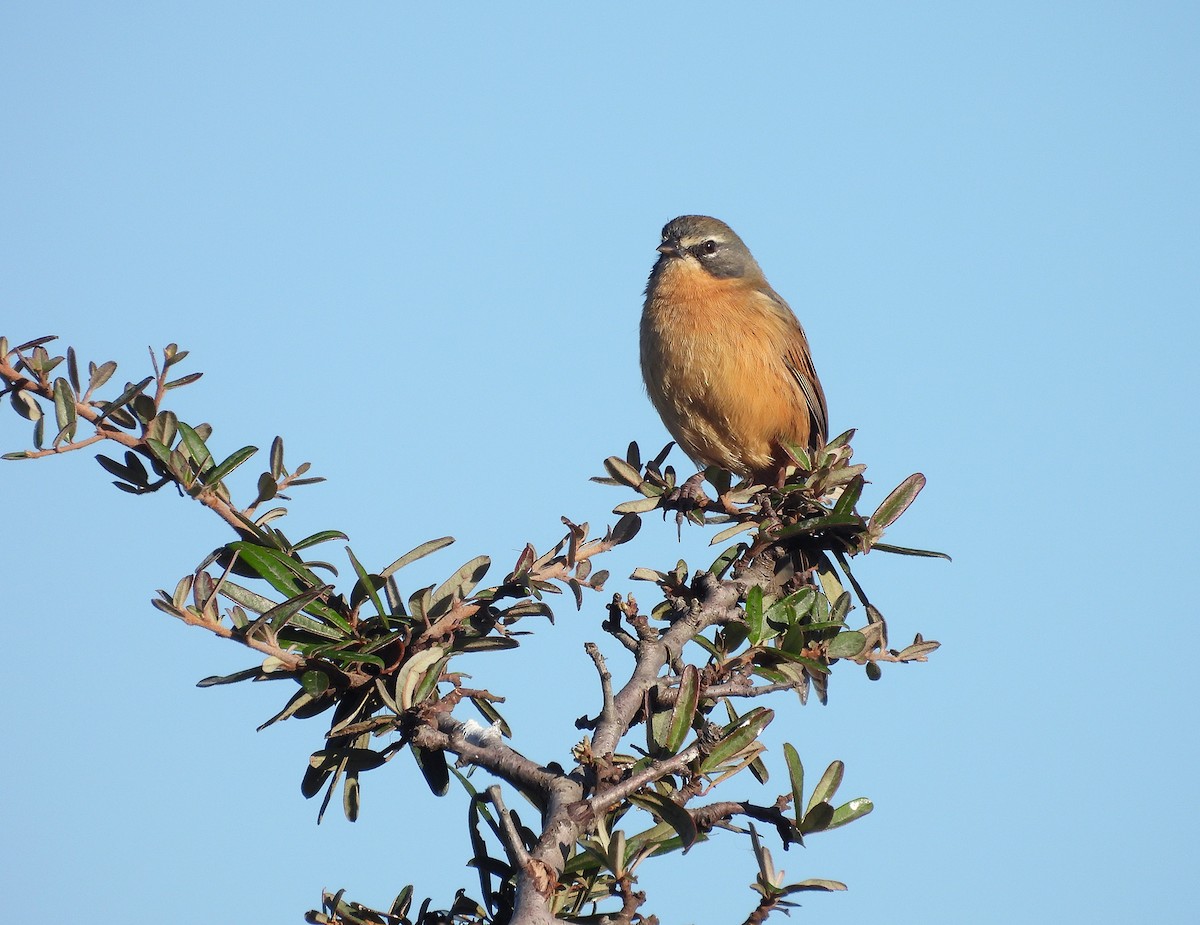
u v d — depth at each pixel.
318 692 8.35
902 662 9.30
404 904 7.99
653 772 7.20
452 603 9.09
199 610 8.05
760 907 7.22
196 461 9.06
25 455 8.41
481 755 7.75
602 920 6.96
